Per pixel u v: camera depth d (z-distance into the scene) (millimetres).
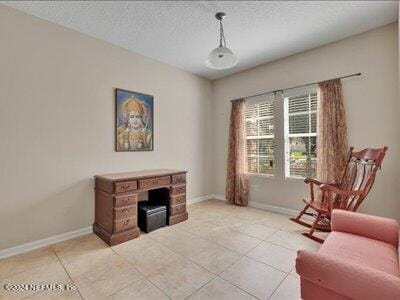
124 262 2039
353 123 2855
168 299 1546
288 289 1646
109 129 2961
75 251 2258
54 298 1557
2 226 2148
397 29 2541
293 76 3402
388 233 1541
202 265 1984
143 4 2193
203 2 2176
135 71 3264
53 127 2475
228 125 4312
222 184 4441
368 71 2742
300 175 3389
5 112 2162
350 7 2277
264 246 2355
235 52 3303
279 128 3566
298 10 2320
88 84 2760
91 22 2494
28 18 2307
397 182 2549
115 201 2436
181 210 3154
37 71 2361
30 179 2318
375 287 833
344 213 1757
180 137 3949
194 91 4215
